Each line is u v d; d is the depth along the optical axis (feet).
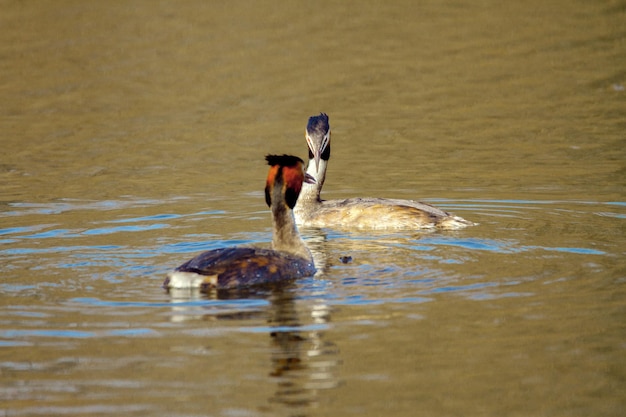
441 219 54.19
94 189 66.08
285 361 32.71
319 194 59.62
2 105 89.56
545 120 83.25
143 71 97.81
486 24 109.09
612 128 80.43
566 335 34.50
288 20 111.45
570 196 61.36
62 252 47.88
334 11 114.32
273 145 78.43
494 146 76.74
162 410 29.19
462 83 93.45
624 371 31.50
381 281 41.45
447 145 77.36
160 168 72.54
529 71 95.96
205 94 92.22
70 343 34.45
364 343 34.09
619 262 43.93
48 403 29.76
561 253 46.11
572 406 29.25
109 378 31.53
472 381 30.94
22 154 76.74
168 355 33.24
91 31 107.96
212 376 31.58
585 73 94.89
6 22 111.14
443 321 36.06
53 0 118.62
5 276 42.93
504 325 35.58
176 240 50.67
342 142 79.05
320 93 91.45
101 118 86.33
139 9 115.75
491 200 61.05
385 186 66.28
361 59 99.86
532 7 114.52
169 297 39.40
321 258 46.29
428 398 29.84
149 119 86.07
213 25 109.81
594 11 112.27
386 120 84.48
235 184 67.26
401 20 110.93
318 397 29.94
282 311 37.45
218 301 38.75
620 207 57.88
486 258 45.47
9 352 33.63
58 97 91.71
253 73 96.63
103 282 41.81
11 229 54.03
